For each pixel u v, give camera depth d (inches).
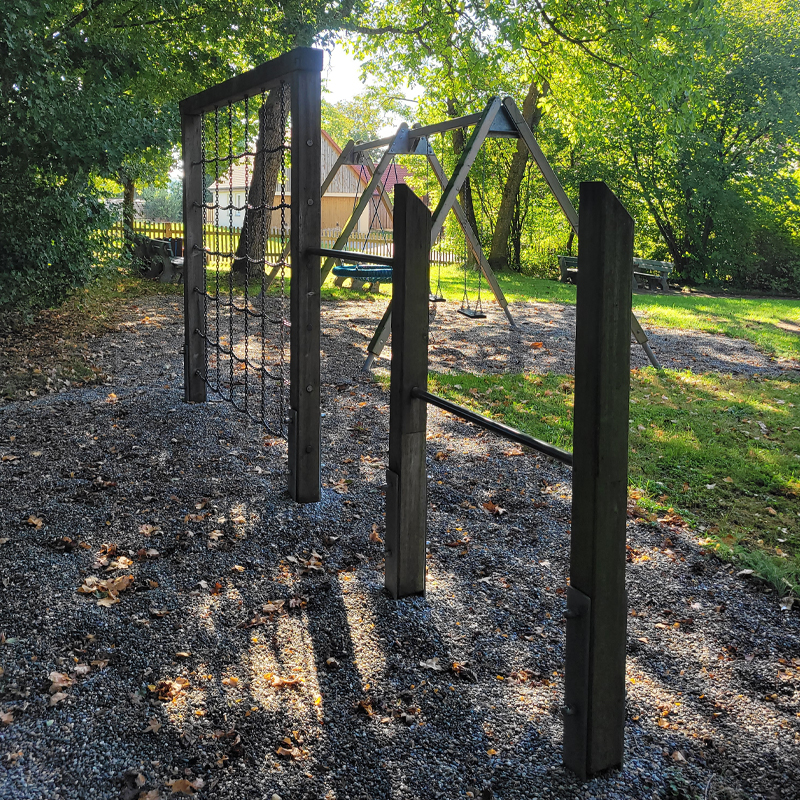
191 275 244.4
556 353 375.2
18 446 204.5
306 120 160.2
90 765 88.9
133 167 434.9
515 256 1031.6
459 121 335.9
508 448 217.8
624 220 77.1
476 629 120.6
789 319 566.9
